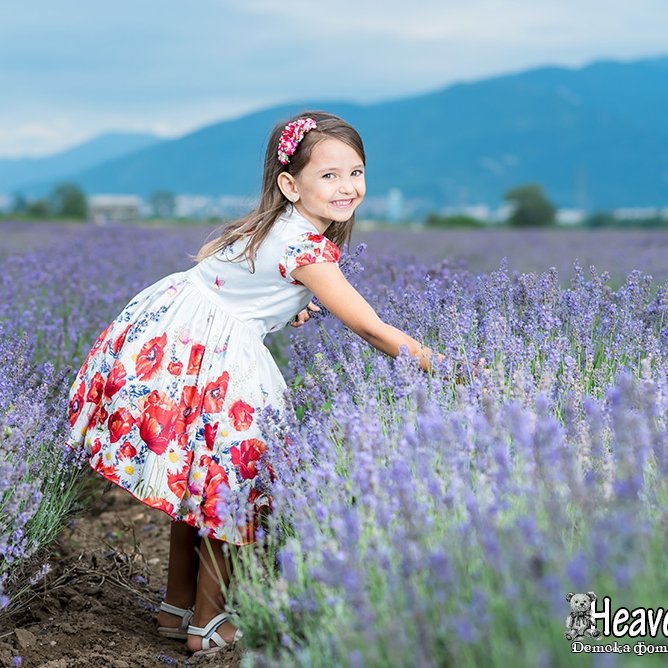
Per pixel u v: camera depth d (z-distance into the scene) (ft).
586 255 57.77
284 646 8.31
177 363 10.86
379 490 8.21
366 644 6.81
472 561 7.27
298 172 11.00
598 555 6.28
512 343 11.17
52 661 10.26
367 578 7.55
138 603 12.50
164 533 15.64
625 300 13.12
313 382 11.14
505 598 6.56
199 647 10.68
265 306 11.05
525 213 176.96
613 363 11.91
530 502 7.32
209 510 10.40
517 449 8.60
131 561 13.55
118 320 11.55
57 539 13.98
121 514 16.48
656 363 11.26
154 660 10.50
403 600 6.97
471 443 8.75
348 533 7.57
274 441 10.21
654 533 7.14
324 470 9.12
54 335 20.51
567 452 7.61
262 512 10.73
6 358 14.44
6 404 12.24
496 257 58.49
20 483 10.73
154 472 10.50
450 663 6.75
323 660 7.50
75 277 28.25
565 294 12.92
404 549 7.20
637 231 113.50
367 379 11.85
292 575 8.27
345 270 12.71
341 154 10.94
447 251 62.64
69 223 102.42
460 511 8.11
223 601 10.76
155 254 42.80
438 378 10.53
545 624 6.52
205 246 11.48
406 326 13.61
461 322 11.80
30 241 56.39
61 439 11.68
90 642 10.95
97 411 11.25
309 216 11.30
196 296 11.17
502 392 10.48
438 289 15.76
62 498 12.16
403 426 9.60
